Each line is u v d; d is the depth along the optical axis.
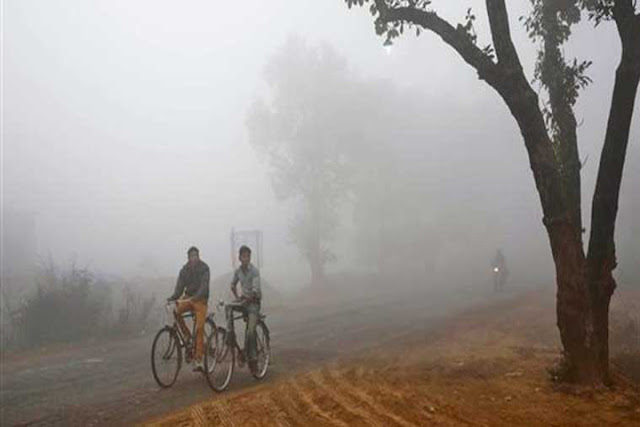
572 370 7.42
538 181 7.38
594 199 7.64
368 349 11.72
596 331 7.49
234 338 8.70
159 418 6.58
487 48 7.71
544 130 7.36
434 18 8.00
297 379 8.60
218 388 8.09
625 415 6.18
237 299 8.99
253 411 6.68
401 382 8.08
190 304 8.53
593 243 7.62
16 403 7.77
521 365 9.14
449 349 11.22
